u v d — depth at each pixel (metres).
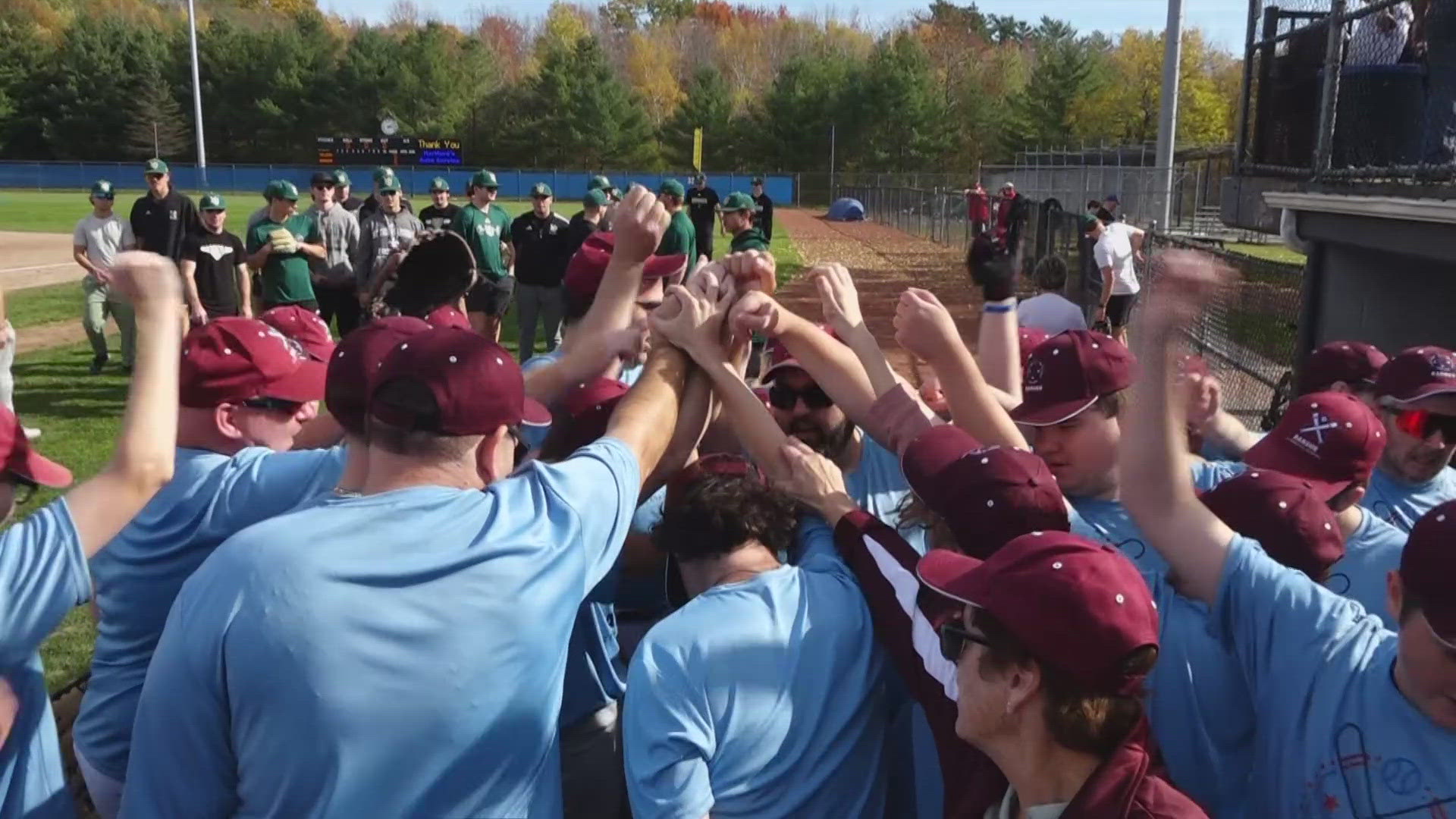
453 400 1.85
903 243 33.88
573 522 1.93
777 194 63.06
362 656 1.69
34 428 8.67
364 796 1.71
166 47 74.06
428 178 62.56
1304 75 9.12
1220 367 10.41
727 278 2.73
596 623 2.71
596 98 74.06
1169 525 2.07
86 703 2.45
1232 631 2.05
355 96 74.06
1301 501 2.28
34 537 1.86
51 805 2.04
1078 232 16.08
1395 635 1.93
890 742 2.37
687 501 2.30
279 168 63.41
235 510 2.39
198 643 1.68
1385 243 7.12
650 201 2.78
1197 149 30.89
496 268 10.89
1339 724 1.85
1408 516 3.11
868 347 2.79
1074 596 1.53
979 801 1.84
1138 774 1.55
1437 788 1.72
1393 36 7.55
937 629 1.93
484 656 1.77
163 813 1.74
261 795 1.71
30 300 16.45
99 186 10.55
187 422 2.62
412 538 1.76
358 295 10.65
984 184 43.00
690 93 81.06
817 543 2.38
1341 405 2.61
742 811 2.04
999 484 2.06
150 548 2.36
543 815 1.92
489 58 83.19
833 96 76.00
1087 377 2.44
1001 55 91.00
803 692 2.06
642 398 2.40
